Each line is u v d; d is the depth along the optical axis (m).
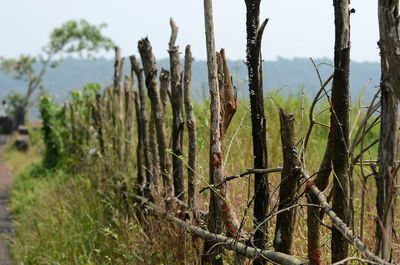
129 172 9.16
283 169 4.48
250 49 4.88
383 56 3.53
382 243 3.71
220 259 5.42
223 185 5.32
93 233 8.37
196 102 8.45
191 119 6.40
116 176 9.17
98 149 11.84
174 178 7.00
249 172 4.93
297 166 4.43
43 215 10.32
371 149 10.02
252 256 4.82
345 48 3.97
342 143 4.02
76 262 7.82
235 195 6.52
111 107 11.08
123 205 8.28
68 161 14.14
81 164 12.38
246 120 8.66
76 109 15.05
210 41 5.39
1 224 12.26
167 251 6.21
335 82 4.01
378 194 3.69
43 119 17.95
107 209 8.82
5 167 23.05
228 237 5.28
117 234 7.48
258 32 4.86
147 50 7.32
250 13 4.84
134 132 10.76
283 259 4.46
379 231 3.71
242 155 7.93
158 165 7.59
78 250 8.29
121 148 9.61
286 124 4.43
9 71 50.66
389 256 3.77
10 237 10.39
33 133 29.53
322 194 4.19
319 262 4.31
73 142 14.23
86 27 50.19
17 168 21.69
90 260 7.86
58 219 9.20
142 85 8.30
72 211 9.30
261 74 4.92
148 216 7.12
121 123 9.89
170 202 6.68
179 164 6.97
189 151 6.40
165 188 7.05
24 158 24.89
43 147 24.64
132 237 6.90
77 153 13.15
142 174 8.46
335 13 3.97
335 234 4.08
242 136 8.61
